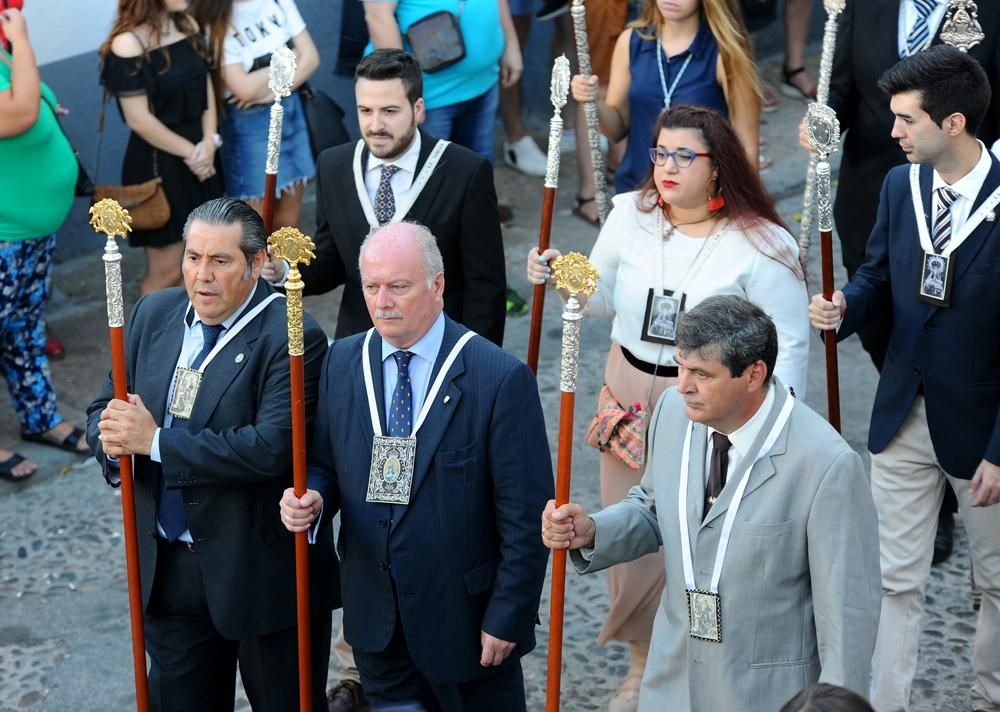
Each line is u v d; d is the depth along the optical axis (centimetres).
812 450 920
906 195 1230
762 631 941
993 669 1284
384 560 1070
